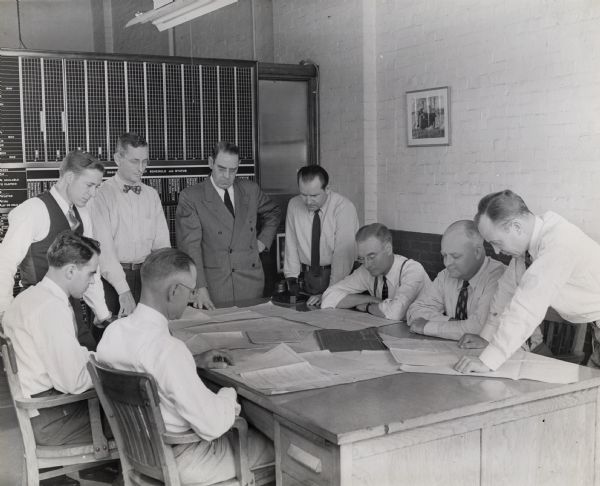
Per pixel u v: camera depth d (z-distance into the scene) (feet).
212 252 15.08
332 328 10.96
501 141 16.48
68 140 17.19
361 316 11.90
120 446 8.07
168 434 7.32
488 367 8.37
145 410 7.29
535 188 15.67
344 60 21.13
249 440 8.32
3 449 12.26
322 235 15.40
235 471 8.05
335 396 7.64
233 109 19.13
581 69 14.40
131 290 14.35
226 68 18.93
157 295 7.74
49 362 8.87
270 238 15.99
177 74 18.29
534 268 8.39
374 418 6.90
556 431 7.95
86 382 8.88
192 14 13.55
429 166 18.83
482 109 16.93
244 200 15.39
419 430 7.00
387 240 11.99
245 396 8.09
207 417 7.32
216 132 18.95
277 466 7.68
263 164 21.86
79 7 28.53
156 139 18.17
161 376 7.35
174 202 18.56
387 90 20.12
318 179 14.40
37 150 16.90
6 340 8.63
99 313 12.55
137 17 14.62
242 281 15.37
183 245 14.84
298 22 22.97
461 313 10.78
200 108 18.69
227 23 24.64
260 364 9.01
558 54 14.87
